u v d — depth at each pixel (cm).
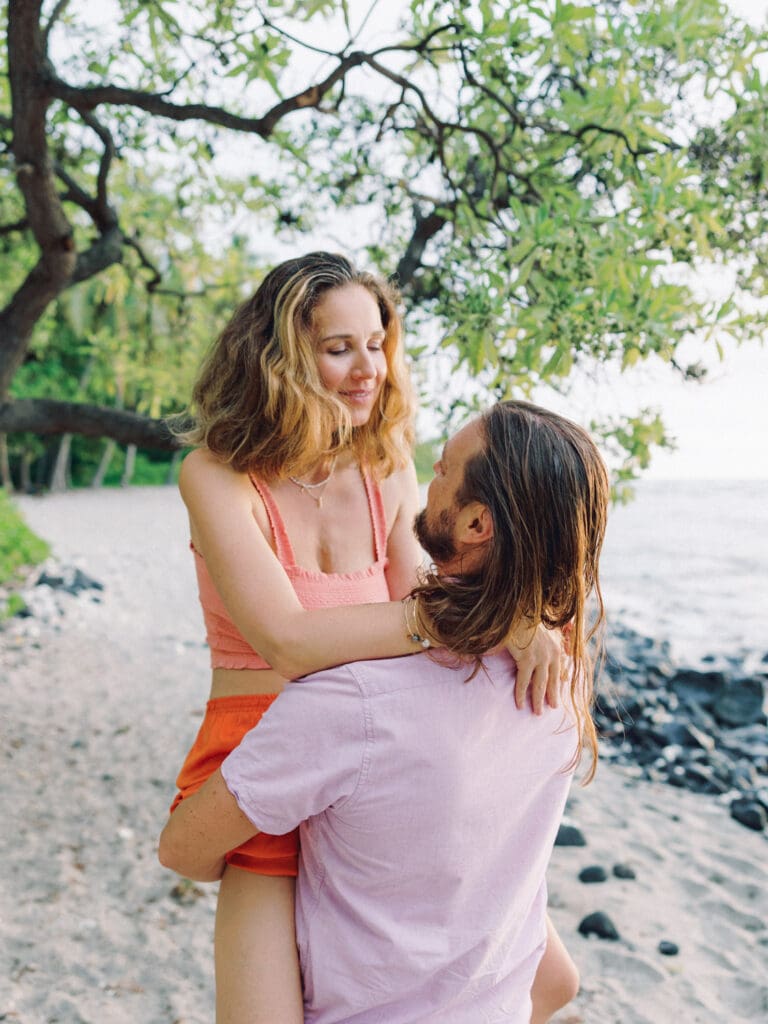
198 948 357
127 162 655
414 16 366
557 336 308
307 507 178
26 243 760
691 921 387
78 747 586
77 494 3544
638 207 328
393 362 188
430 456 255
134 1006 319
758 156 367
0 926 363
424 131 445
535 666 140
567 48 356
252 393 167
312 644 143
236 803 136
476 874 139
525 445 133
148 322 716
